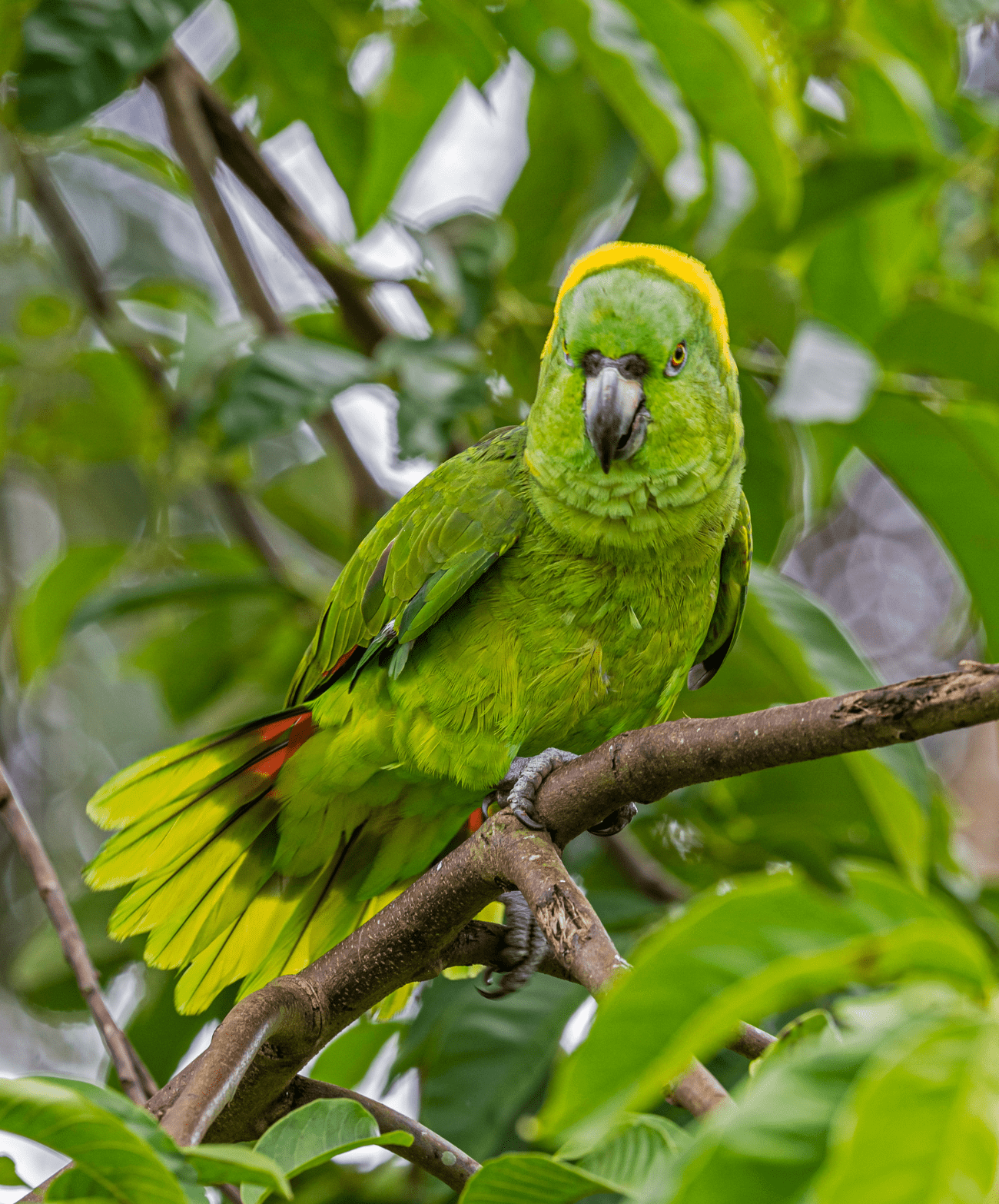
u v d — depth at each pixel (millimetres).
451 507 6355
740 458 6734
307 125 8320
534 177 9164
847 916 2475
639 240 9195
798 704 3898
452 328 7965
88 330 9977
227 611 8914
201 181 8094
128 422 9086
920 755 6215
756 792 7828
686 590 6391
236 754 6230
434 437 6660
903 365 8000
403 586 6355
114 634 12953
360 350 8258
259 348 6973
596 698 6309
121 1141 2604
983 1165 1974
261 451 12508
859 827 7723
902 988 2457
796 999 2434
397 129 9078
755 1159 2146
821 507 8883
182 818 6328
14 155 8789
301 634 8836
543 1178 3098
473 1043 6414
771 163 7160
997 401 7945
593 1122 2312
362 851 6797
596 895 7375
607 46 6715
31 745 12266
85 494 12570
